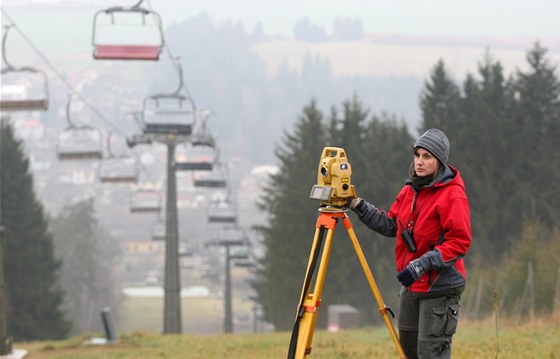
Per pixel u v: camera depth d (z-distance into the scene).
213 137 69.75
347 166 10.68
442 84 119.50
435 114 119.19
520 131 109.88
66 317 186.12
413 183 10.55
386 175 109.69
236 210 111.00
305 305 10.53
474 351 20.38
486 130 106.88
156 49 41.00
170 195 66.75
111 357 30.41
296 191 109.69
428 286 10.37
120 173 80.62
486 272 54.00
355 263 95.69
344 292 95.62
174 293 64.94
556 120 116.06
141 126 66.94
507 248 101.94
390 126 117.44
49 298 115.19
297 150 123.25
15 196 117.88
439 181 10.38
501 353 19.25
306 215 108.19
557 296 39.25
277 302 104.88
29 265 115.38
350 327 48.25
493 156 106.94
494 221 100.75
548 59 119.19
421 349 10.48
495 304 13.07
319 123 122.94
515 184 104.69
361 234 95.38
